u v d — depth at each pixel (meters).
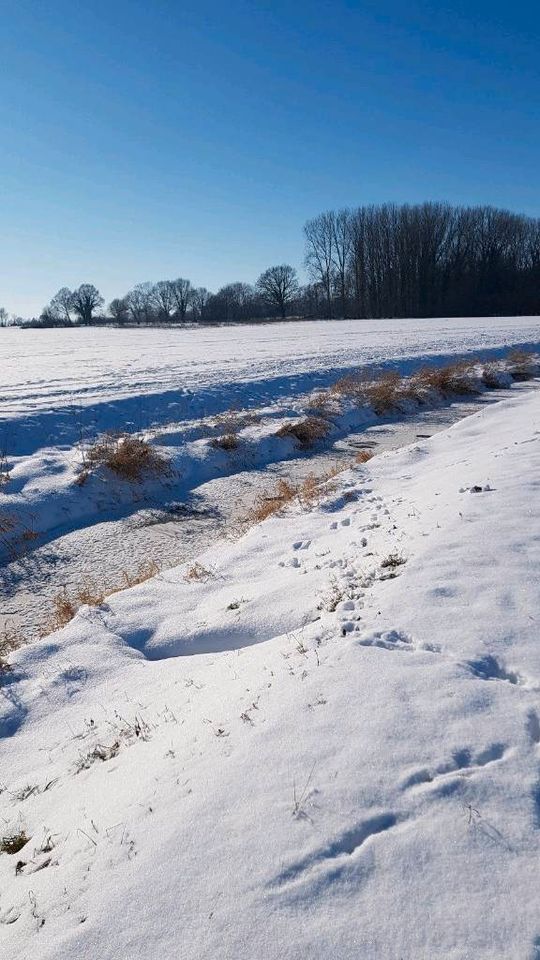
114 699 5.06
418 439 15.65
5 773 4.47
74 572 8.62
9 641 6.71
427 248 83.38
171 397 17.02
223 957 2.41
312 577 6.35
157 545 9.47
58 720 4.96
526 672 3.84
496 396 21.06
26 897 3.12
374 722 3.49
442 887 2.49
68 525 10.38
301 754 3.37
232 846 2.90
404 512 7.76
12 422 13.34
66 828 3.59
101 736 4.55
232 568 7.46
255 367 23.88
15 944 2.83
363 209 87.19
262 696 4.07
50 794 4.06
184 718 4.28
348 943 2.35
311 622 5.39
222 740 3.72
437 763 3.12
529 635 4.21
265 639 5.56
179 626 6.12
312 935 2.41
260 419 16.05
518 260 86.00
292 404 17.88
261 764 3.37
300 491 11.14
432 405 19.80
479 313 81.12
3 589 8.19
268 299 103.06
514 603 4.62
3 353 35.50
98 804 3.67
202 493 11.89
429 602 4.85
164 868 2.89
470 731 3.32
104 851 3.18
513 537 5.80
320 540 7.74
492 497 7.10
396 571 5.65
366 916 2.44
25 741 4.79
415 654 4.16
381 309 85.62
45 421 13.87
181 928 2.58
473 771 3.04
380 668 4.01
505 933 2.28
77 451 12.66
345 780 3.11
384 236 85.75
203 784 3.36
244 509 10.96
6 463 11.62
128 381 20.06
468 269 84.50
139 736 4.34
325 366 23.62
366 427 17.22
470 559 5.49
